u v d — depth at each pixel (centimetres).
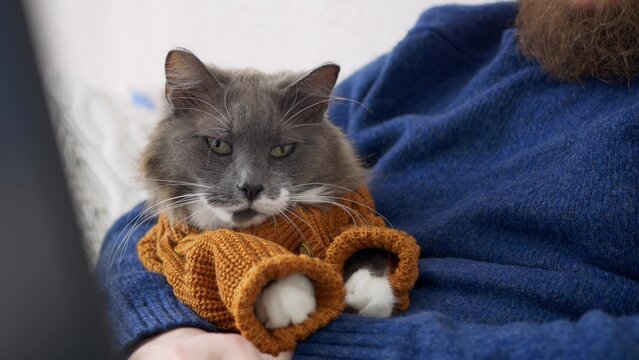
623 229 48
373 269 52
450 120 61
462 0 91
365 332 43
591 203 49
